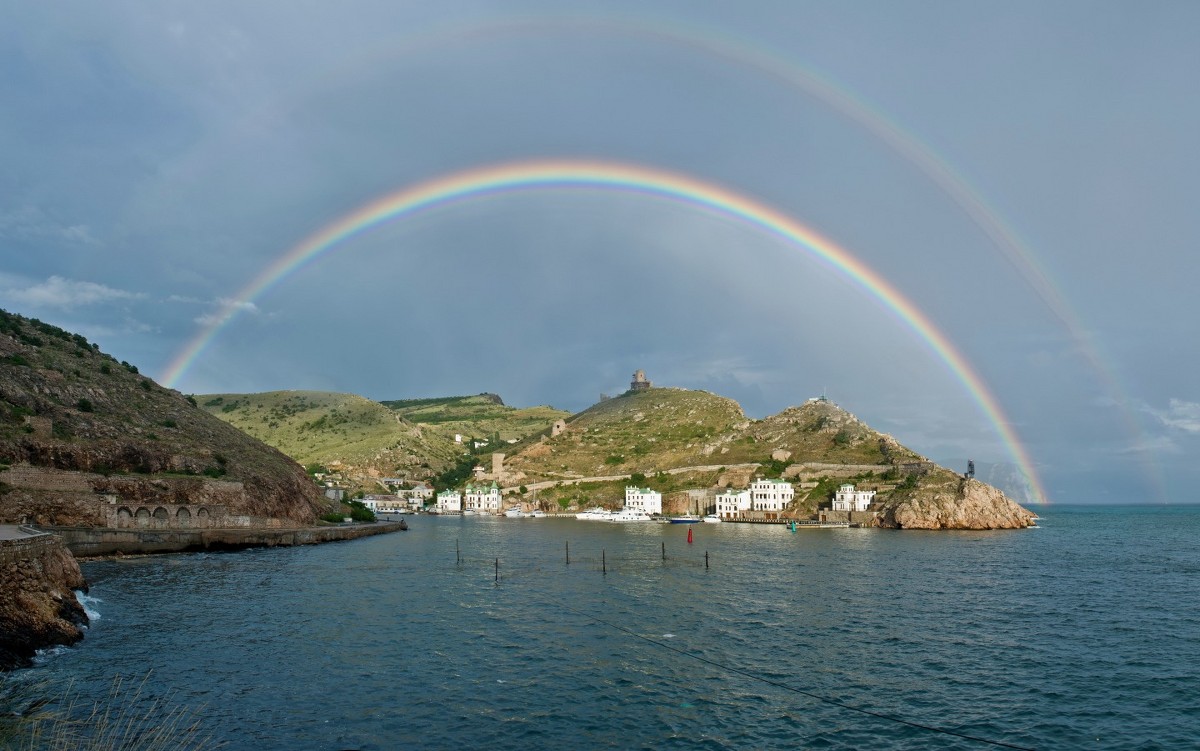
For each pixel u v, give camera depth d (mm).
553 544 157875
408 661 53625
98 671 48500
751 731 41000
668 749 38094
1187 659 57000
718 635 63531
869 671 52938
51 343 183750
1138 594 88562
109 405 167375
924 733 41406
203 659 52688
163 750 35625
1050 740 40719
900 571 108688
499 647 58344
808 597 83500
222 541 134375
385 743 37875
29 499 118438
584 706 44375
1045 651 59188
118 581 89125
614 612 73500
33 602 55156
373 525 195750
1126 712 45062
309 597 80375
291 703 43656
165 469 153625
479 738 38875
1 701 41688
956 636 64188
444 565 114000
